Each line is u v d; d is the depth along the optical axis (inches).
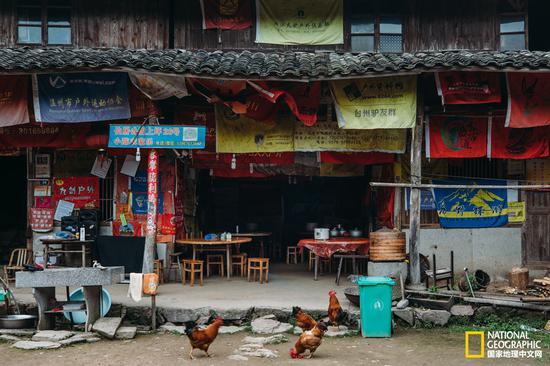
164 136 472.1
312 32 584.1
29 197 585.9
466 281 477.4
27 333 403.9
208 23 586.2
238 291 505.4
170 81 478.0
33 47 579.8
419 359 354.0
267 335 407.8
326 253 559.5
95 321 418.3
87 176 584.4
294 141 534.6
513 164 575.5
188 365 340.8
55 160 585.3
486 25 586.2
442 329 432.5
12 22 581.9
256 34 582.6
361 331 413.7
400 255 512.7
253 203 733.9
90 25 589.0
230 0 585.6
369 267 516.7
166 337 407.5
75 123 540.1
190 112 542.0
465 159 577.0
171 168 572.4
